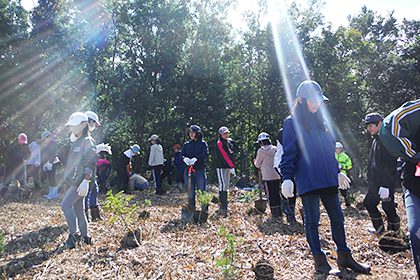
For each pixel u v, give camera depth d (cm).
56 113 2280
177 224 721
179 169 1459
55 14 2423
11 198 1112
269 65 2503
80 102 2323
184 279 411
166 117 2358
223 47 2711
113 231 646
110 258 488
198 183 848
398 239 517
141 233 589
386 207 573
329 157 422
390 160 557
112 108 2375
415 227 325
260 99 2570
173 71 2370
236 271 424
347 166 1029
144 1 2389
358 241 575
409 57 2789
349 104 2316
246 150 2462
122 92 2284
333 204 430
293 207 748
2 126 2194
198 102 2348
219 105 2377
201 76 2356
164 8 2373
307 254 501
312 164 416
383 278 407
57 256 510
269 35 2503
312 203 426
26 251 561
